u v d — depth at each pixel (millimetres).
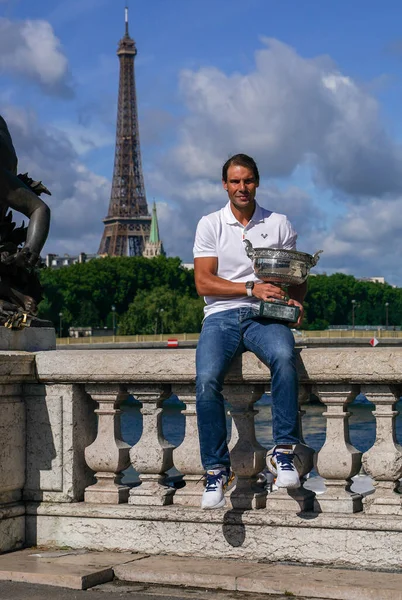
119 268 175875
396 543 6730
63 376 7812
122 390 7770
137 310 157250
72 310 167625
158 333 155875
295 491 7215
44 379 7898
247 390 7270
